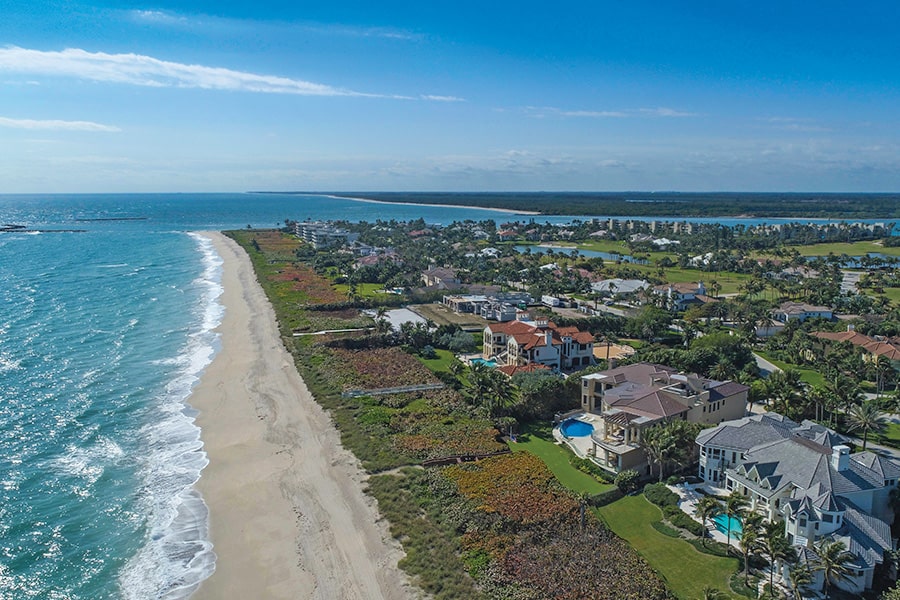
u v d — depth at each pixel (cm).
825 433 8050
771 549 5997
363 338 14725
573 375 11156
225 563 6600
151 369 12756
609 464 8625
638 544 6894
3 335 14900
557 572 6256
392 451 9000
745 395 10250
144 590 6194
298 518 7419
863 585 5997
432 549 6712
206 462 8775
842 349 13650
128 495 7894
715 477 8162
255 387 11794
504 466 8506
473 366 11925
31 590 6153
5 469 8425
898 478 7144
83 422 10019
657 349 13712
